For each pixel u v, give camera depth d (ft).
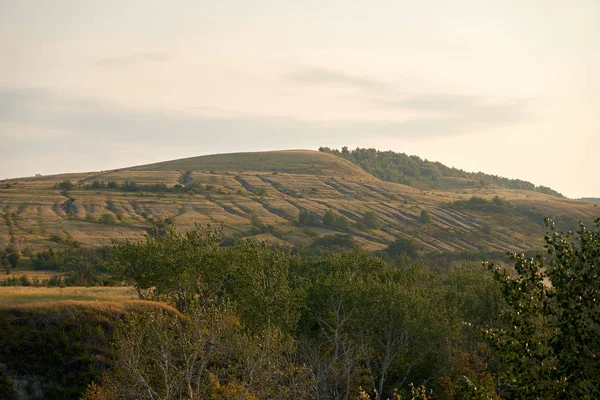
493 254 510.58
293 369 116.67
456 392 152.87
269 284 179.42
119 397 102.47
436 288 213.25
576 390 52.60
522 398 55.16
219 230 208.64
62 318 127.44
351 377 156.56
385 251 522.47
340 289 190.60
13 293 145.38
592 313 54.85
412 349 179.83
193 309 117.08
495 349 58.29
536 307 56.49
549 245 57.31
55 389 110.22
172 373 102.73
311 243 558.56
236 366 110.11
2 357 112.78
